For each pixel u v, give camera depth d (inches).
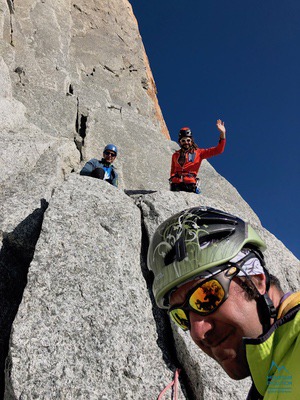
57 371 67.6
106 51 403.2
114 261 90.5
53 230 93.7
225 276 26.0
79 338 73.4
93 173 151.9
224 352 26.0
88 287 82.7
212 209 29.0
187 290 27.3
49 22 371.2
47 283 81.4
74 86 314.0
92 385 67.4
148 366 74.5
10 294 95.7
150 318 84.3
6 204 111.6
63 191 108.3
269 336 23.3
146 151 271.4
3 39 300.8
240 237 27.0
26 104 258.1
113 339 75.0
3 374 79.3
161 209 114.3
